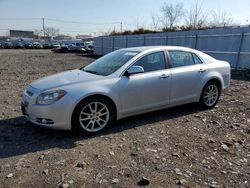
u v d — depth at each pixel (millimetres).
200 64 5684
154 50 5039
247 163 3455
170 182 2980
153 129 4637
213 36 16766
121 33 45094
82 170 3225
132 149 3824
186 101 5465
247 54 14656
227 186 2922
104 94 4320
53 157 3557
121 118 4680
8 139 4176
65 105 4055
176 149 3842
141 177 3076
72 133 4414
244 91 8422
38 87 4293
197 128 4730
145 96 4785
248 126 4895
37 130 4562
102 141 4109
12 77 11516
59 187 2865
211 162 3467
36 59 25312
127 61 4738
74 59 26156
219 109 6000
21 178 3035
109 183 2949
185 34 19125
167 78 5016
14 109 5922
